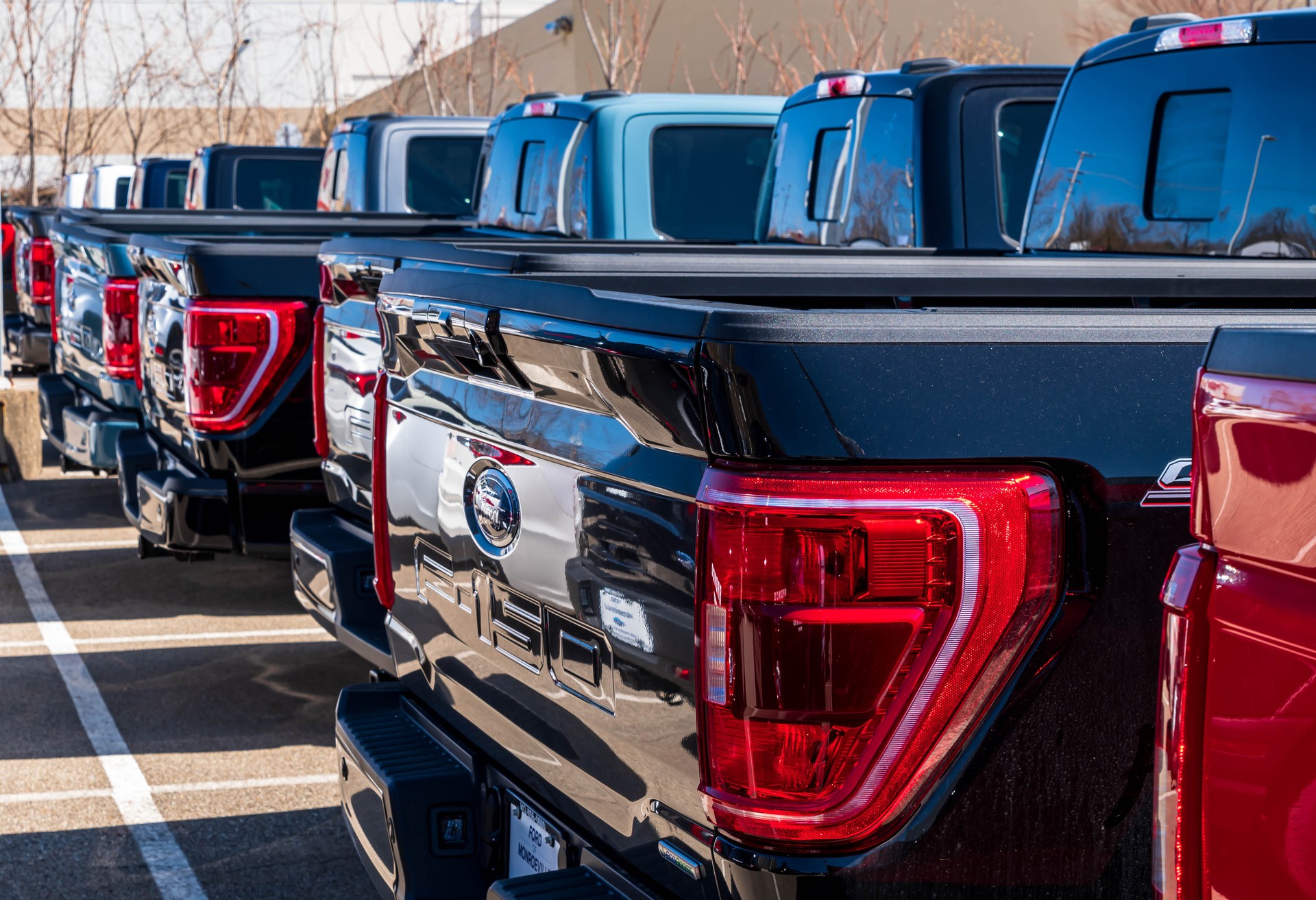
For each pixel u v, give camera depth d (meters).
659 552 2.03
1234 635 1.41
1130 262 3.12
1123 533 1.90
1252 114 3.88
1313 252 3.74
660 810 2.10
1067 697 1.90
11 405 9.99
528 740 2.51
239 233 7.48
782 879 1.87
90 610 6.82
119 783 4.70
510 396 2.46
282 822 4.41
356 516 4.73
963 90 5.68
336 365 4.57
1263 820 1.39
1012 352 1.88
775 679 1.84
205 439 5.39
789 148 6.50
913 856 1.88
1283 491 1.33
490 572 2.56
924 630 1.84
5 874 4.01
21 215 11.45
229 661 6.04
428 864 2.78
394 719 3.14
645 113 6.97
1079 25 17.72
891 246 5.85
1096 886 1.95
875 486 1.82
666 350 1.89
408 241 3.93
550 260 3.14
